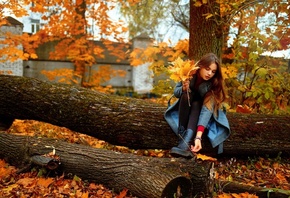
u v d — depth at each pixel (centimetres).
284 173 422
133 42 1573
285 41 607
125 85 1636
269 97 578
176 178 303
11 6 752
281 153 464
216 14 576
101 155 370
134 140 443
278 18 597
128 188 328
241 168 435
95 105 452
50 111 465
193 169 319
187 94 351
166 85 679
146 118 437
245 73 617
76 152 386
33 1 822
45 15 1002
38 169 392
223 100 366
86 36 1070
